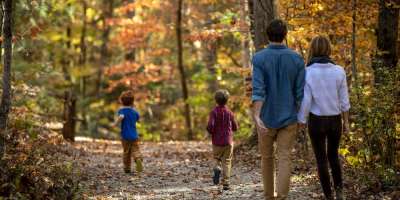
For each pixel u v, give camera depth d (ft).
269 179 24.36
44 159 29.76
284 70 23.66
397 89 30.09
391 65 34.94
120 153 59.82
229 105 79.36
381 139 30.04
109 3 124.47
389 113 29.81
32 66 71.51
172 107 118.32
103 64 126.00
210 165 47.39
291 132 23.82
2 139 27.22
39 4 57.26
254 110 23.34
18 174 26.03
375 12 40.47
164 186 36.99
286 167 23.65
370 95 30.37
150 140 92.02
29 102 65.26
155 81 112.88
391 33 34.86
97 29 126.52
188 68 120.98
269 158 24.34
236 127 35.65
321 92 25.13
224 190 34.53
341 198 25.85
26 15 56.75
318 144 25.71
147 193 34.17
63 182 28.53
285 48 24.03
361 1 40.65
